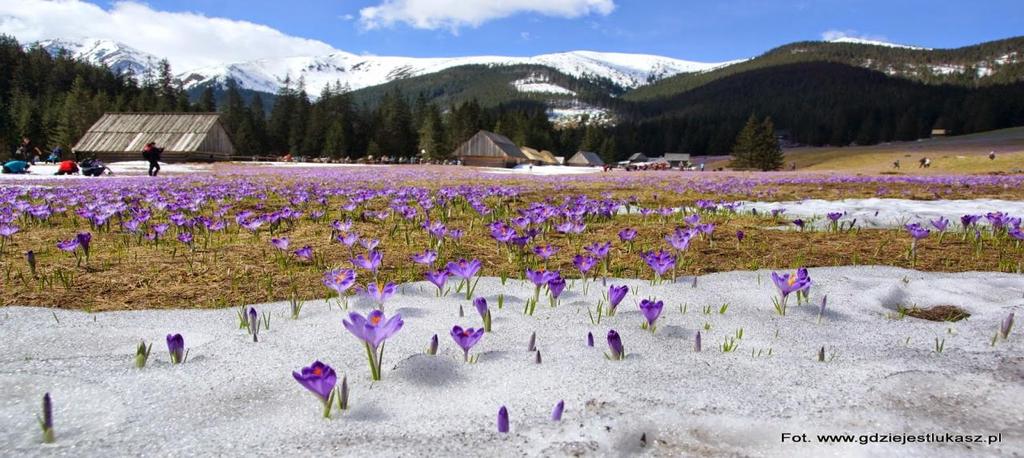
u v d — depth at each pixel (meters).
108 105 87.25
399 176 24.52
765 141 81.94
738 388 2.09
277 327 2.81
